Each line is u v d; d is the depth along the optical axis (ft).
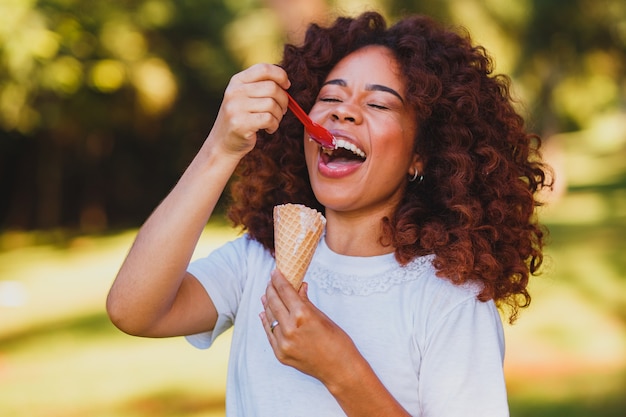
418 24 7.28
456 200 6.80
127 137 57.62
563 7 49.44
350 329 6.44
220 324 7.02
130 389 20.68
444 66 7.06
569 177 77.82
